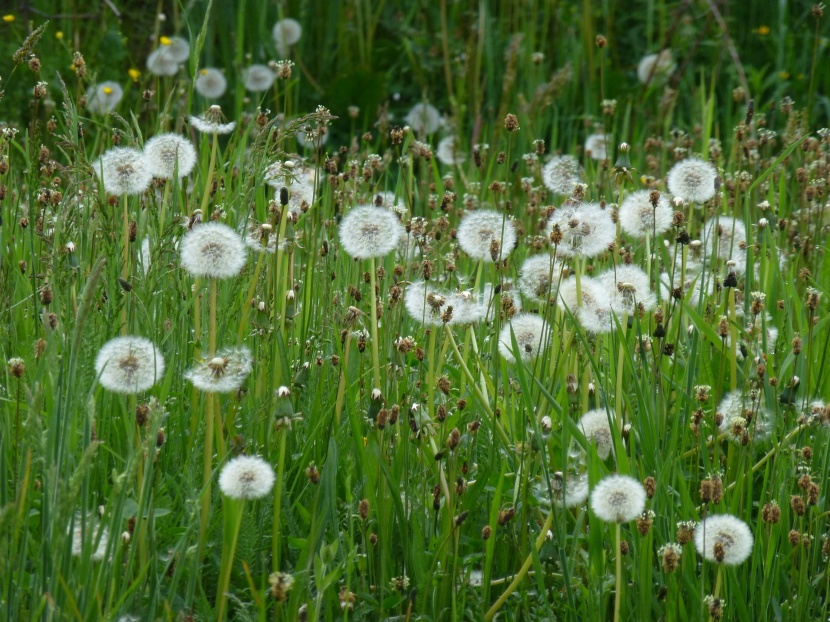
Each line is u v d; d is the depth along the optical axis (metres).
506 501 2.83
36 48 4.29
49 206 3.09
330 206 3.26
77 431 2.75
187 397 2.90
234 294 2.91
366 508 2.71
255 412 2.83
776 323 3.14
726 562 2.68
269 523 2.78
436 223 3.17
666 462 2.78
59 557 2.59
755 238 3.16
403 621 2.73
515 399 2.92
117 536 2.63
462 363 2.84
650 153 4.41
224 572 2.67
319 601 2.65
